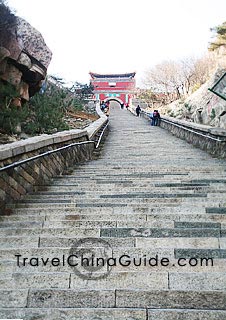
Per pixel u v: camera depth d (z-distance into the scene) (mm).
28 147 6344
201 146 13398
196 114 20547
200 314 2709
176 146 14328
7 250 3729
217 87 9359
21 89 11961
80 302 2969
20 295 3012
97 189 6461
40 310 2824
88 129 13820
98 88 54969
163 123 22234
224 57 34375
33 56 11938
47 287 3205
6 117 10359
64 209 5016
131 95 53969
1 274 3402
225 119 16734
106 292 2994
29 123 11781
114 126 23406
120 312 2768
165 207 4910
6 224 4570
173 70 41062
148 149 13750
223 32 30750
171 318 2701
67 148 9367
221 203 5129
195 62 40125
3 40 10352
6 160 5488
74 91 28484
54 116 12789
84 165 9852
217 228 4211
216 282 3150
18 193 5840
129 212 4938
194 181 6922
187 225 4332
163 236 4082
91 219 4691
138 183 6797
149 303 2920
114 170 8703
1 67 10578
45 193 6203
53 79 24234
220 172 8078
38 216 4762
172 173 8008
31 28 12078
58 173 8242
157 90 42781
